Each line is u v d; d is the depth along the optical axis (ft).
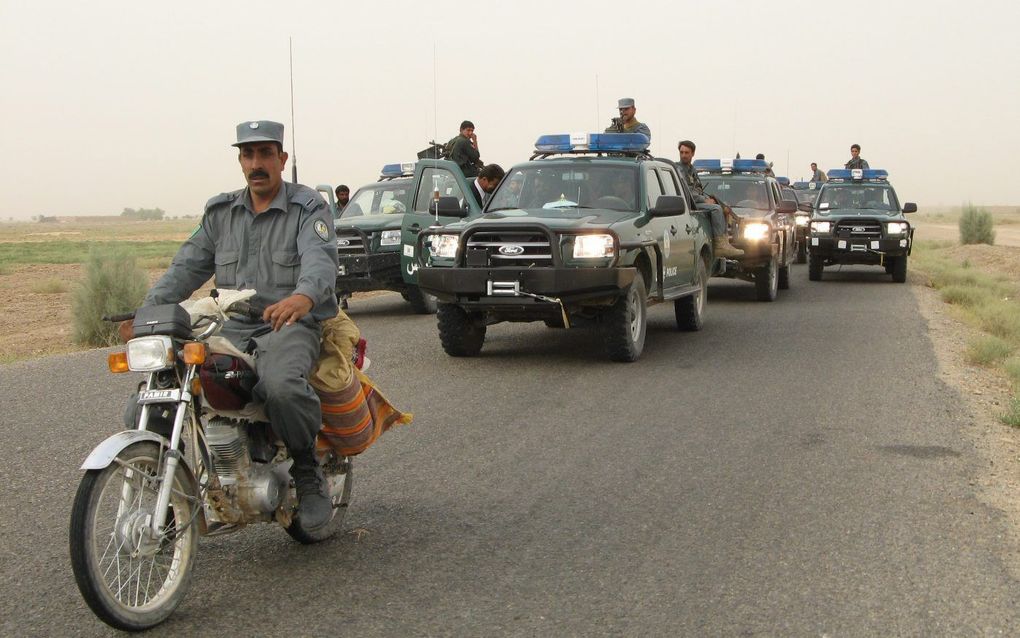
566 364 34.45
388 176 58.90
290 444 14.51
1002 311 48.78
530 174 38.19
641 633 12.87
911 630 12.94
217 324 13.82
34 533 17.11
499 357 36.11
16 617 13.51
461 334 35.17
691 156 51.42
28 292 79.30
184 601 14.06
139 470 12.80
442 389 29.99
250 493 14.23
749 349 37.70
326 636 12.84
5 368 33.96
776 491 19.26
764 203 59.82
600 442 23.29
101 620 12.55
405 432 24.45
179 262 15.24
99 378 31.89
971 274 73.15
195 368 13.28
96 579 12.14
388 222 49.80
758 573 14.96
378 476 20.63
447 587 14.52
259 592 14.38
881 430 24.31
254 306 14.99
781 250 60.29
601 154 40.47
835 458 21.70
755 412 26.43
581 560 15.61
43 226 476.95
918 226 242.58
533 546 16.29
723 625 13.11
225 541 16.69
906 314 49.60
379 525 17.47
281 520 14.99
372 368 33.78
